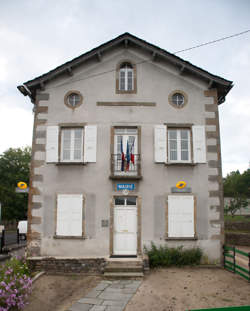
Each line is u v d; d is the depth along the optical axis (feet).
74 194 33.83
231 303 21.36
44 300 22.93
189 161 35.19
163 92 36.32
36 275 28.91
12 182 113.80
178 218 33.50
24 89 36.65
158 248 32.86
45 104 36.06
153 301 22.02
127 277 28.14
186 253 31.86
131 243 33.50
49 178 34.32
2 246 37.76
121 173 34.30
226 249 32.19
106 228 33.22
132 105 35.94
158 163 34.63
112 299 22.62
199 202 33.86
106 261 30.14
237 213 106.11
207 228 33.32
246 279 27.14
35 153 34.94
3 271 24.79
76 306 21.44
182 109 35.94
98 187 33.99
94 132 35.01
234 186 106.73
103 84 36.45
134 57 37.17
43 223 33.42
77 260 30.71
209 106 36.01
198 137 35.14
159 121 35.58
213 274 29.09
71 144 35.55
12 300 19.98
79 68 36.81
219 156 34.86
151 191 33.94
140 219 33.37
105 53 37.17
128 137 35.58
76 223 33.30
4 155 117.60
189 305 21.11
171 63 36.88
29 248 32.94
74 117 35.70
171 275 28.71
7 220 111.34
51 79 36.50
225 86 36.09
